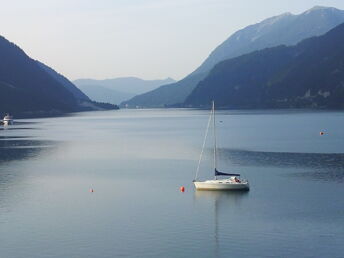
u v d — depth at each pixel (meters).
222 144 148.25
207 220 64.19
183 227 61.50
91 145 152.12
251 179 89.06
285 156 117.19
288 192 77.94
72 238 58.03
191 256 52.41
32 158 121.06
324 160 109.12
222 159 115.56
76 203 73.69
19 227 62.09
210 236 58.12
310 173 93.38
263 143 147.62
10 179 92.31
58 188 84.19
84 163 112.69
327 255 51.66
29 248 55.19
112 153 131.50
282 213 66.31
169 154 128.25
